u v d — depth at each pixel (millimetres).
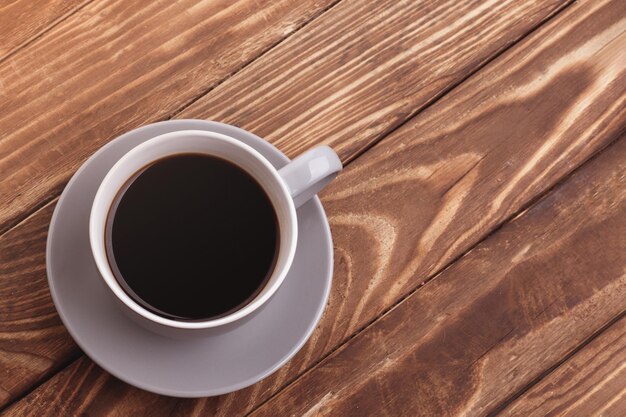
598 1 657
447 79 646
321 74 638
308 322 576
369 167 632
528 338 626
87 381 591
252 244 566
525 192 640
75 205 565
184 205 563
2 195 603
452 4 652
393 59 644
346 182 629
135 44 627
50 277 557
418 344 620
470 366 621
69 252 562
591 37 656
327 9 645
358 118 636
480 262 631
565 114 648
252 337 575
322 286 579
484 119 644
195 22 634
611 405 623
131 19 629
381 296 622
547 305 630
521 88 648
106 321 562
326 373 612
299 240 584
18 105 613
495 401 619
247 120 629
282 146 629
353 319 618
